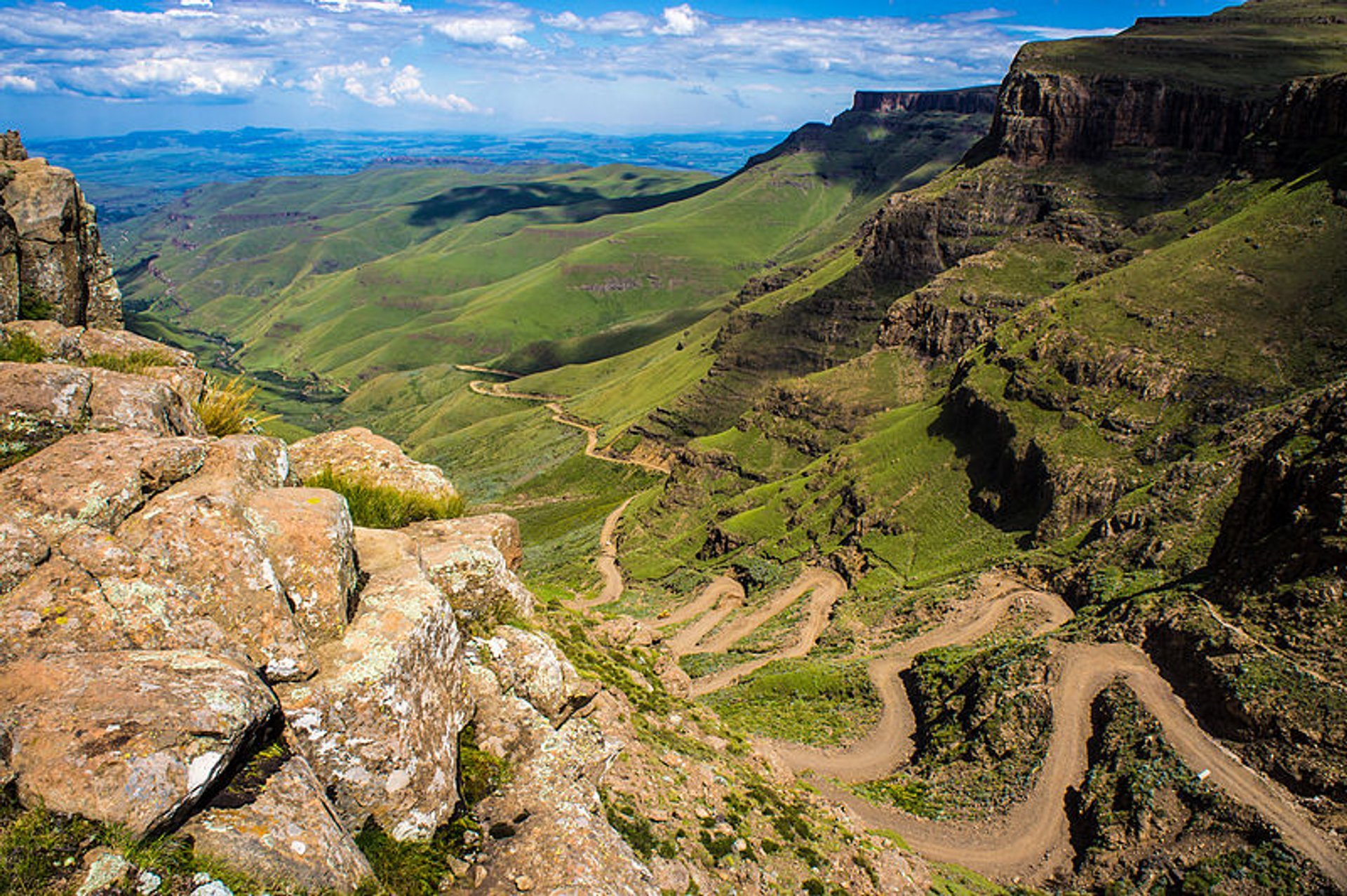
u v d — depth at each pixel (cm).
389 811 966
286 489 1152
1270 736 4547
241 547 959
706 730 2661
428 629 1126
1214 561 6425
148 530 919
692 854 1691
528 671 1484
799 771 5838
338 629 1030
